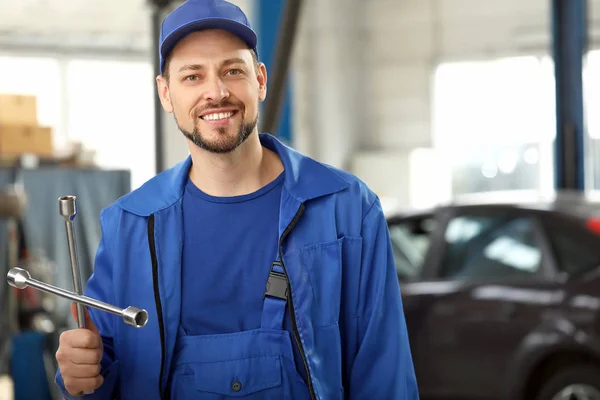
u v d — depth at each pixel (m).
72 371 1.89
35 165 8.00
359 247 2.03
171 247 2.00
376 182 15.97
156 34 6.86
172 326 1.97
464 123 16.19
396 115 16.53
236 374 1.94
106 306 1.74
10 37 15.64
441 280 5.32
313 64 16.09
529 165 15.79
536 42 15.59
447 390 5.15
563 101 9.48
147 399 1.99
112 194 7.88
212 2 1.94
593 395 4.68
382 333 2.05
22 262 7.03
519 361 4.87
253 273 1.98
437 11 16.20
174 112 1.98
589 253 4.84
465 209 5.46
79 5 15.77
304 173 2.04
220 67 1.92
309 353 1.93
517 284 4.97
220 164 1.97
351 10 16.36
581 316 4.70
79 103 16.23
